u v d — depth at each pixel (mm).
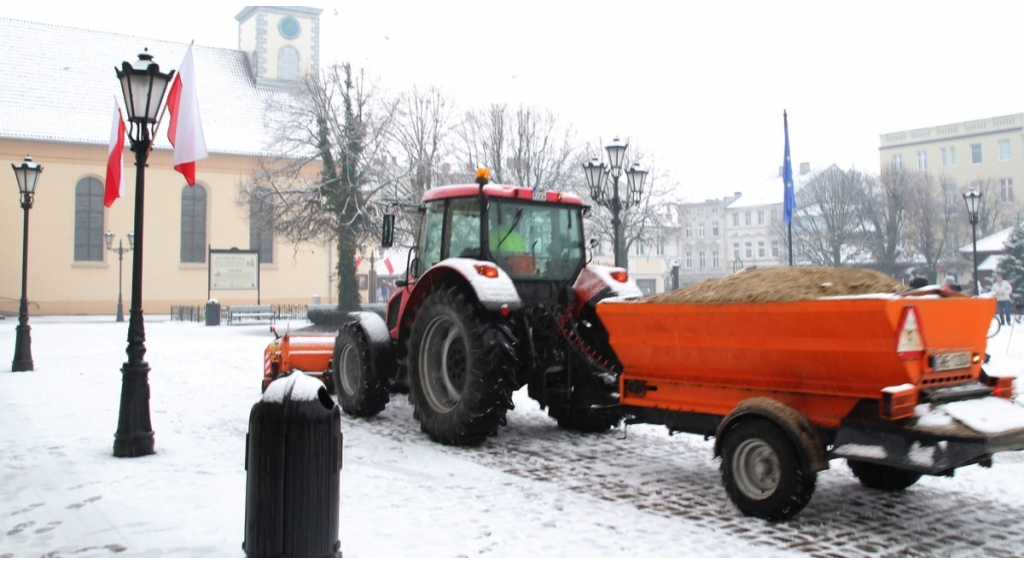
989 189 54562
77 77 43469
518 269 8016
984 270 42500
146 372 7242
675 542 4609
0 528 4906
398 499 5562
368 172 26703
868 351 4676
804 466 4812
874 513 5250
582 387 7637
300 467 3568
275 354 9945
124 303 41719
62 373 14055
